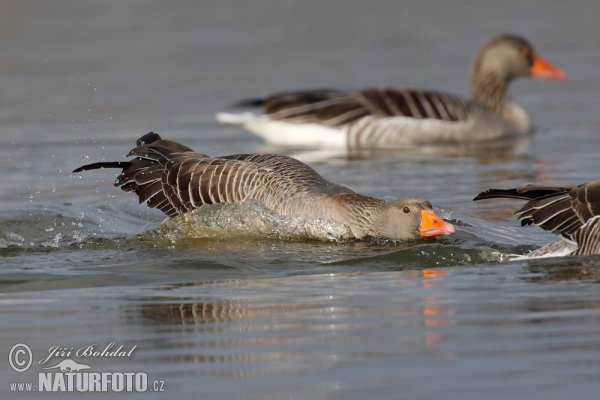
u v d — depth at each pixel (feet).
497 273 39.42
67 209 54.85
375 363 28.84
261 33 129.59
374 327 32.19
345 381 27.43
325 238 47.11
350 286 37.93
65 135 77.97
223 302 35.68
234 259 43.21
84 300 36.45
